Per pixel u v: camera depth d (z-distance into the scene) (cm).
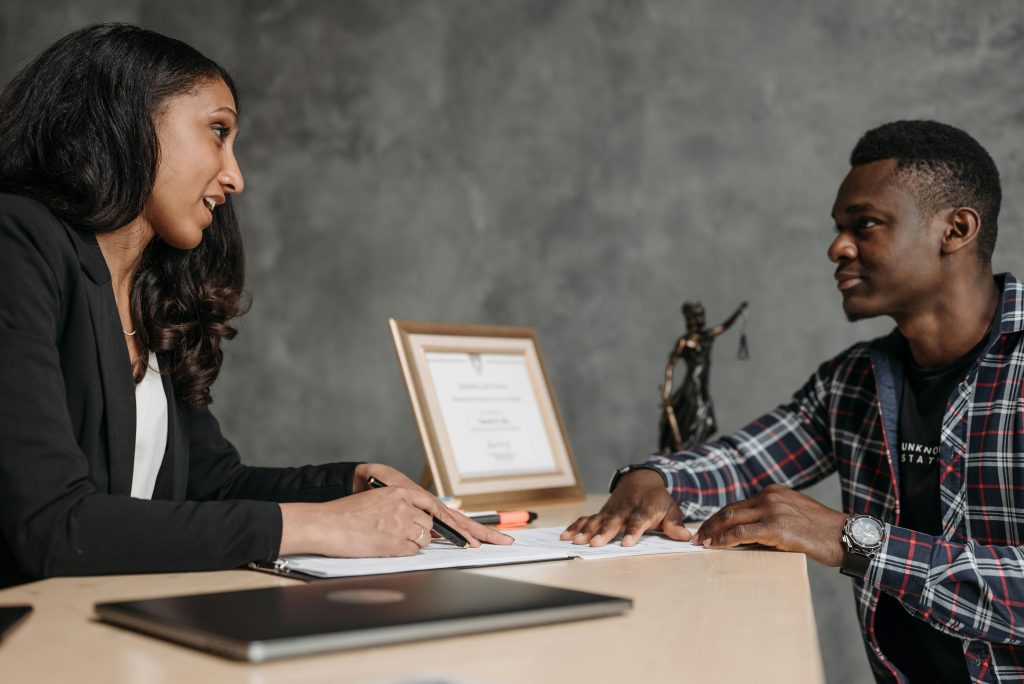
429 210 355
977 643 136
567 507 195
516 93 348
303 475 140
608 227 335
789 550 118
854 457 165
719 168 325
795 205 317
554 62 345
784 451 174
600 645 61
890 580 120
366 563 94
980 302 154
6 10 387
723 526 121
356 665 55
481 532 115
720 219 324
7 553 110
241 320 369
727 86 325
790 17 320
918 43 307
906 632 151
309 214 367
